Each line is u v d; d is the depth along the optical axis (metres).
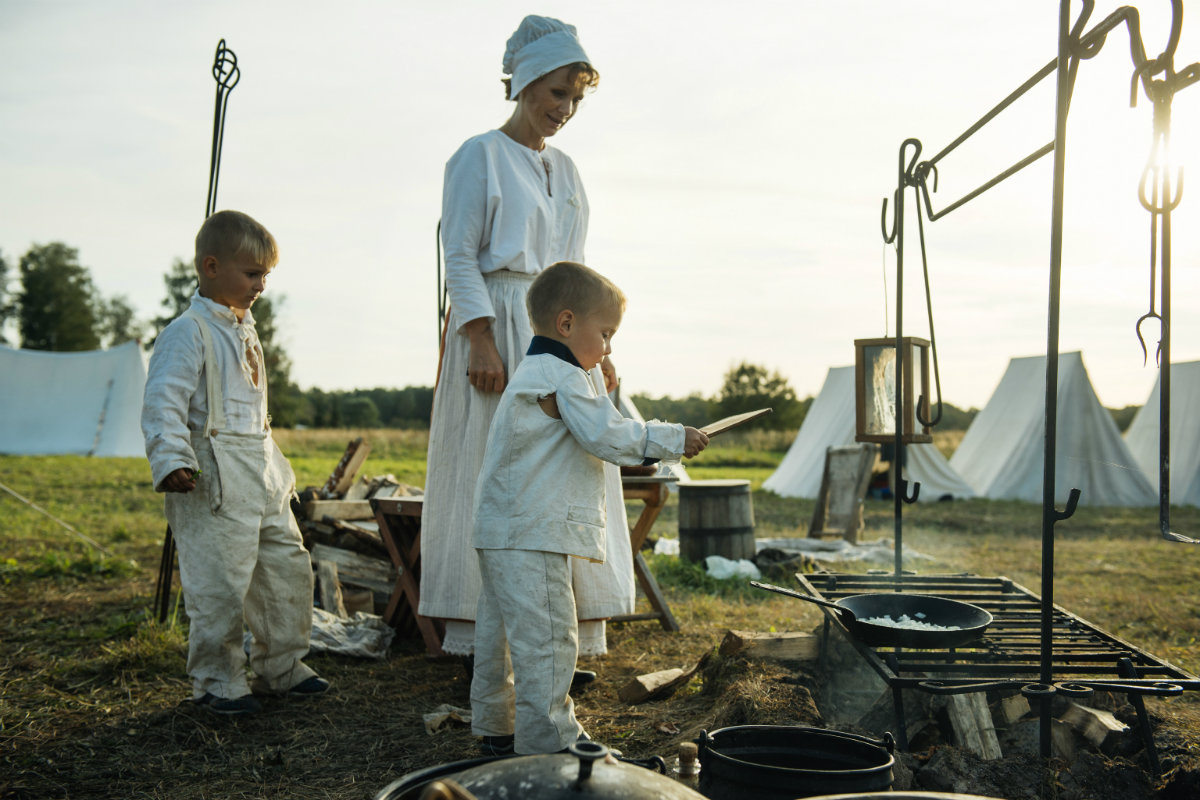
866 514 11.47
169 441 2.82
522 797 1.29
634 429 2.25
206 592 2.97
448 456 3.26
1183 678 2.26
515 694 2.28
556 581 2.28
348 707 3.18
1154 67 1.94
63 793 2.40
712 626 4.57
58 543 7.14
